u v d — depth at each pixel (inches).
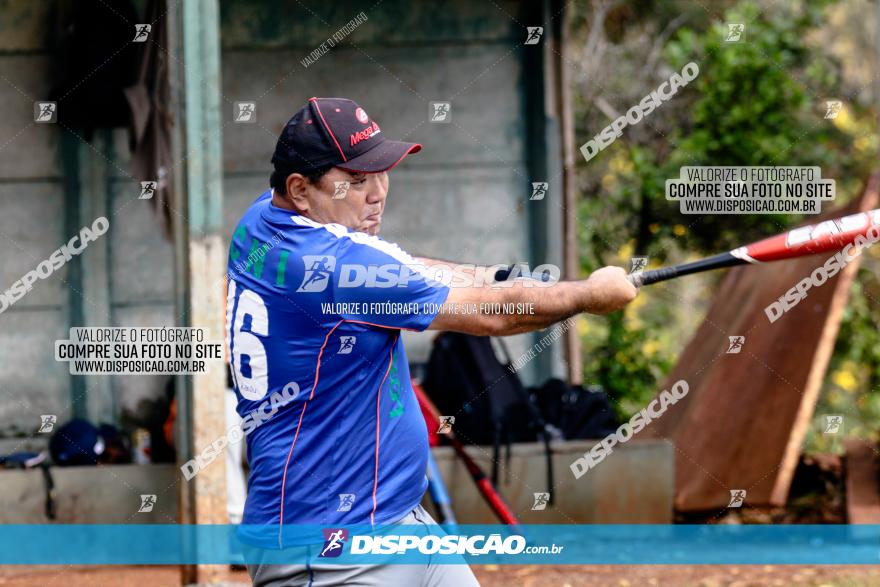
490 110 839.7
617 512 676.1
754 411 750.5
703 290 1079.6
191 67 558.9
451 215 837.8
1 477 639.8
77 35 745.6
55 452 681.6
